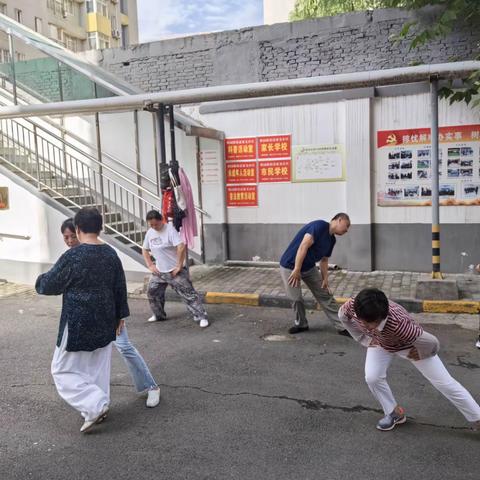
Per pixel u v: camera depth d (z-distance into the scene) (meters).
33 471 3.43
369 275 8.97
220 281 8.92
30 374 5.21
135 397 4.60
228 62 10.23
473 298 7.17
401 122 8.88
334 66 9.48
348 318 3.71
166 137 10.41
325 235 5.98
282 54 9.81
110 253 4.03
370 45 9.22
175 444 3.75
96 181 11.03
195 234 8.19
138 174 10.52
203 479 3.30
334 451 3.60
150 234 6.91
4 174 9.78
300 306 6.31
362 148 9.04
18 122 10.68
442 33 7.47
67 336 3.84
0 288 9.50
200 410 4.31
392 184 9.05
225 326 6.80
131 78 11.04
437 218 7.44
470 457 3.48
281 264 6.23
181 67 10.62
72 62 10.62
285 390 4.67
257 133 9.84
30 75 11.52
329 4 12.25
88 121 11.01
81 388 3.88
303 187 9.63
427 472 3.31
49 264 9.57
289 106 9.55
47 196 9.48
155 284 6.95
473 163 8.53
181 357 5.63
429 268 9.02
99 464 3.51
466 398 3.64
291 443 3.73
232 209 10.20
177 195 7.90
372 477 3.27
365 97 8.92
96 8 40.16
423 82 8.65
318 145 9.43
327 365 5.27
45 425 4.10
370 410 4.23
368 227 9.15
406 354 3.67
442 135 8.62
